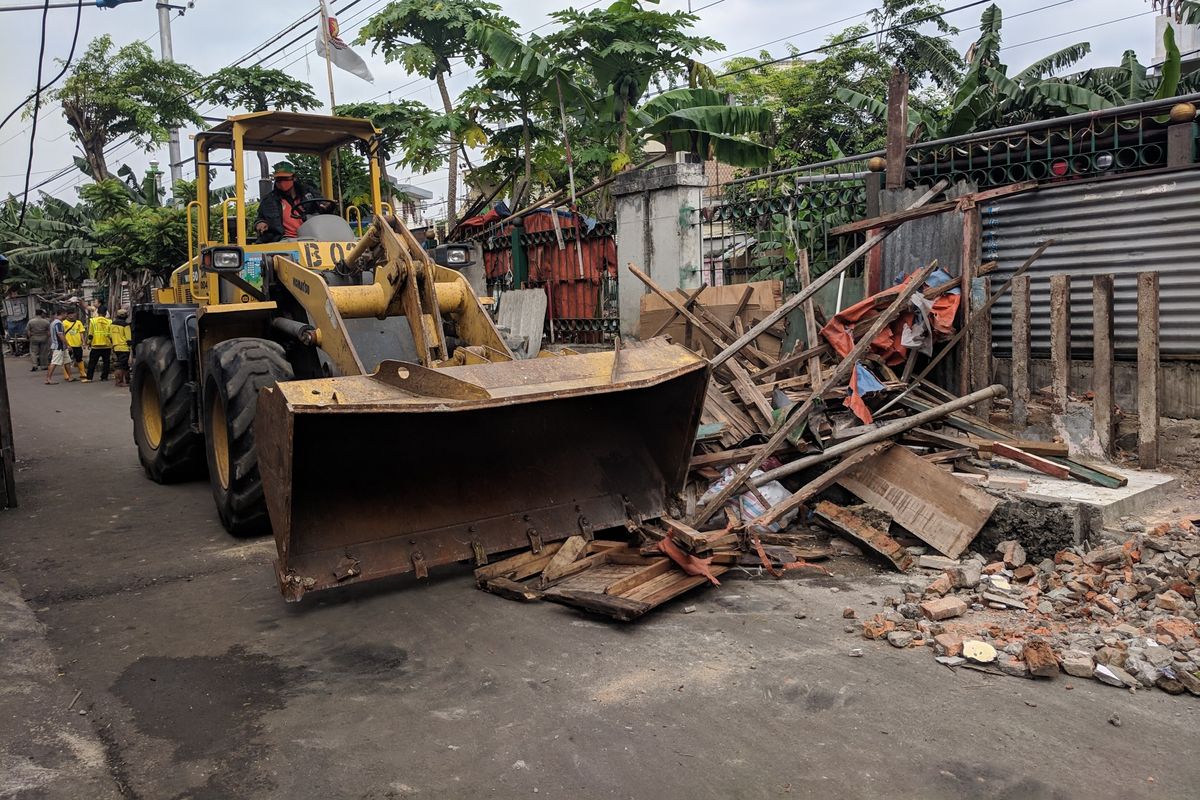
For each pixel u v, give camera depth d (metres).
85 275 27.95
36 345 21.12
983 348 6.36
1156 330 5.36
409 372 4.08
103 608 4.42
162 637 4.00
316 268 6.30
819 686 3.25
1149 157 6.08
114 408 12.80
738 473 5.23
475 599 4.27
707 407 6.09
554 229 11.06
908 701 3.12
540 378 4.29
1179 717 2.97
